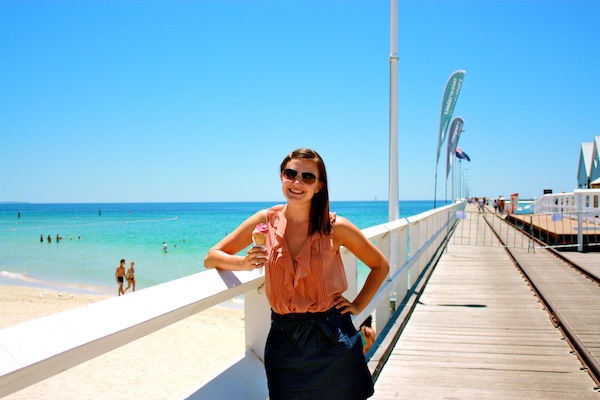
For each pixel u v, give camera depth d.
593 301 7.94
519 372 4.71
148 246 42.97
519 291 8.86
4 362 1.06
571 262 12.02
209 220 93.94
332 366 2.10
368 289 2.42
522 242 16.95
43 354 1.14
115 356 8.25
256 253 2.11
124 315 1.44
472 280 10.05
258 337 2.49
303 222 2.22
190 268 29.38
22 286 23.78
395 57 9.06
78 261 33.25
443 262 12.84
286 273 2.11
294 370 2.10
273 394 2.11
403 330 6.25
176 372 7.76
